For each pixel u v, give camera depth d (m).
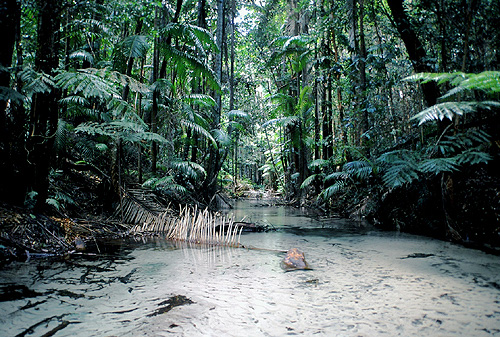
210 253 3.08
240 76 14.34
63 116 5.23
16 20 3.16
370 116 6.74
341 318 1.58
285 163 13.23
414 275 2.32
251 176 30.92
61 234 3.29
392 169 3.68
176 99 6.25
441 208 4.11
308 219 6.42
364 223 5.63
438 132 3.96
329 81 8.81
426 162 3.38
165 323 1.50
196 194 7.62
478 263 2.65
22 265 2.49
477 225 3.48
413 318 1.58
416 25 4.53
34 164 3.24
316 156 10.47
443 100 3.81
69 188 4.56
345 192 7.70
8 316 1.55
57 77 3.06
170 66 6.77
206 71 6.11
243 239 3.96
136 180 5.39
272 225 5.38
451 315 1.62
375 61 6.29
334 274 2.35
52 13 3.21
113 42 6.05
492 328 1.47
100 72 3.62
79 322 1.49
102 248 3.20
